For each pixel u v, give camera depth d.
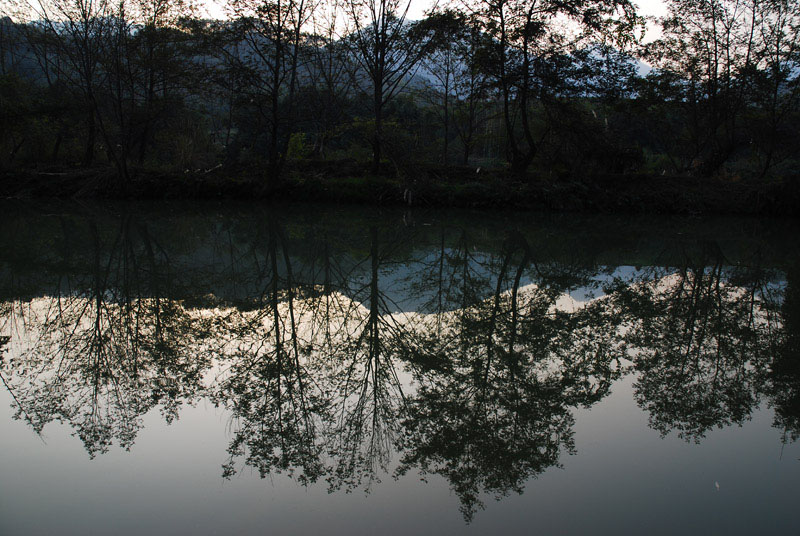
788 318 5.87
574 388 3.83
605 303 6.56
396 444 3.00
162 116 19.77
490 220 15.01
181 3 17.66
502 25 17.22
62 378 3.88
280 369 4.14
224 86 17.31
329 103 18.83
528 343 4.92
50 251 8.88
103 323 5.21
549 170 19.48
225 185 17.45
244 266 8.42
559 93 17.80
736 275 8.48
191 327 5.19
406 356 4.53
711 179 19.20
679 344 4.90
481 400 3.62
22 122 17.64
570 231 13.36
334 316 5.77
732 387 3.86
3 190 16.62
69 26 15.77
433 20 16.84
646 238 12.54
